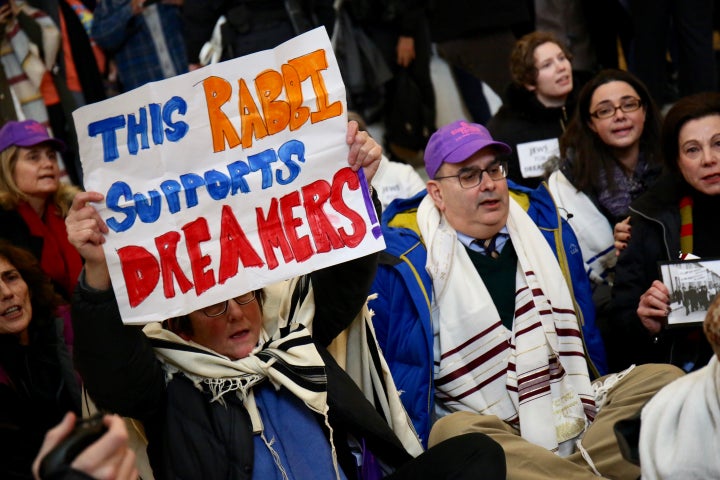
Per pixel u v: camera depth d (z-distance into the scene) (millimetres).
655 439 2012
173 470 2516
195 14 5500
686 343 3326
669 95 6094
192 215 2533
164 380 2627
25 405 3162
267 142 2592
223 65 2549
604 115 3951
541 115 4668
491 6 5832
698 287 3189
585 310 3477
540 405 3170
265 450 2596
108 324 2438
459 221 3377
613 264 3943
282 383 2619
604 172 3984
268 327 2793
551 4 5949
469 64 5926
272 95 2580
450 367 3248
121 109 2490
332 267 2768
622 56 6203
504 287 3346
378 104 5840
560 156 4168
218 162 2562
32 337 3309
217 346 2668
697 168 3293
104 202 2465
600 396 3240
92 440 1707
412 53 5762
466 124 3426
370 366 2902
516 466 2840
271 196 2596
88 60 5699
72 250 4285
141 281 2471
